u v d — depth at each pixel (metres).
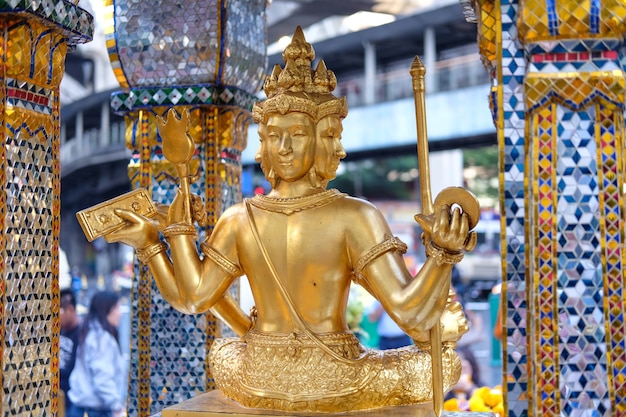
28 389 3.39
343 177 30.48
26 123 3.41
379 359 3.42
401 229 24.61
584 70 2.74
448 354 3.62
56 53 3.56
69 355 8.27
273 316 3.43
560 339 2.73
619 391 2.72
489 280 19.77
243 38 4.84
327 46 15.84
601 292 2.73
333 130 3.46
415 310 3.14
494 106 3.24
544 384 2.72
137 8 4.71
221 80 4.64
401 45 15.20
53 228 3.57
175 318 4.70
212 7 4.61
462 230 3.01
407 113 14.23
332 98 3.48
